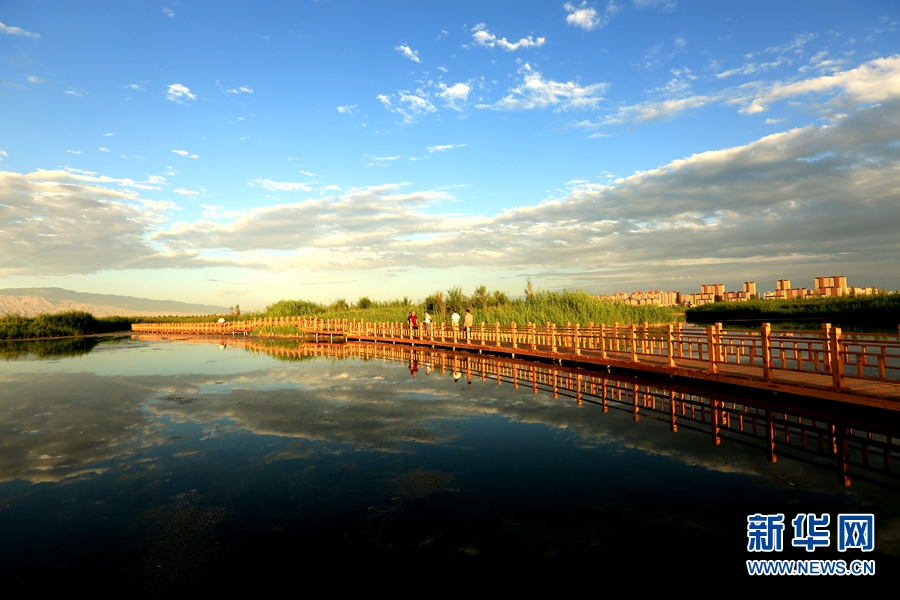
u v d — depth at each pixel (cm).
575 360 1948
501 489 727
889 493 672
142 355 3014
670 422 1072
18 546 603
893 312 3553
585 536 582
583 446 916
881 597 454
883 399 913
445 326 3409
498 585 494
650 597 465
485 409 1255
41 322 5544
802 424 1008
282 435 1070
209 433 1109
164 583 519
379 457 896
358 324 3978
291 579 519
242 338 4719
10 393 1673
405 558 551
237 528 638
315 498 723
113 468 879
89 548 595
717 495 678
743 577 491
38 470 873
